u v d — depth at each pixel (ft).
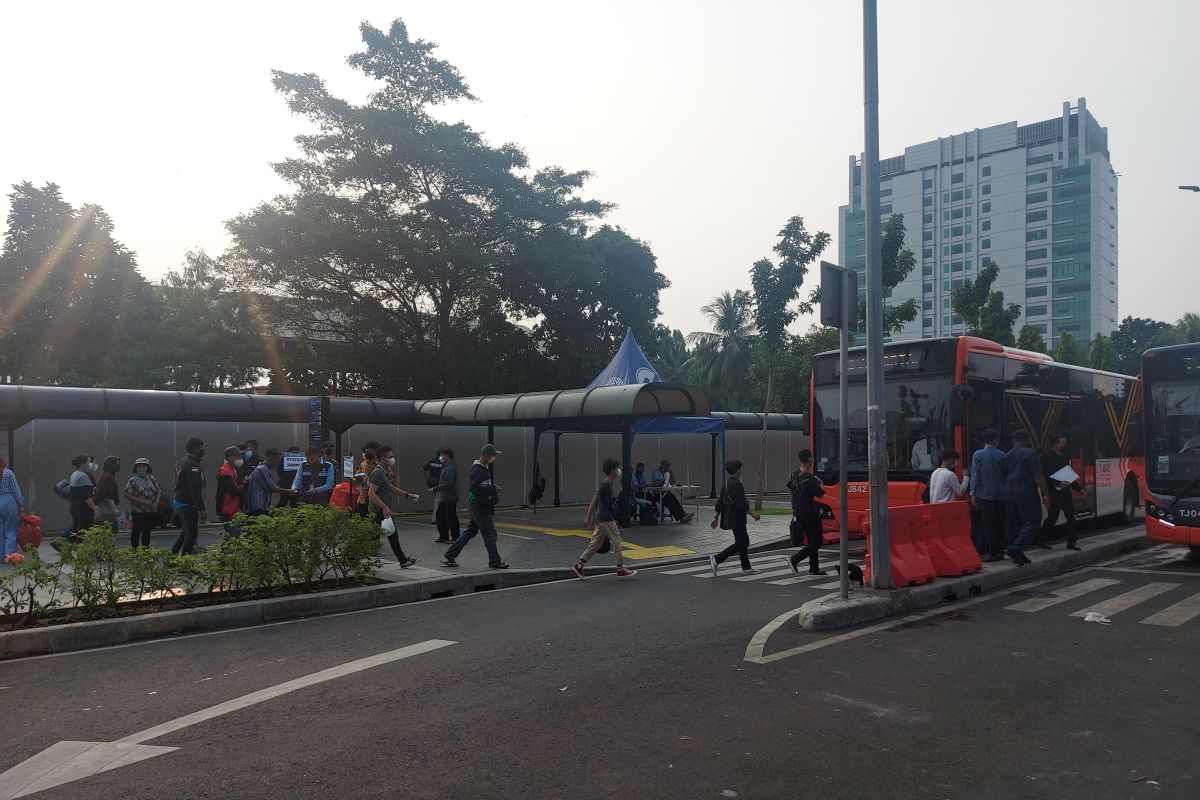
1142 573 35.47
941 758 14.14
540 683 18.99
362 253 99.30
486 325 116.67
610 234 128.16
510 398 64.90
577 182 123.54
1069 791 12.76
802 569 38.88
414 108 110.83
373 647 23.26
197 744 15.21
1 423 52.16
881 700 17.44
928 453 39.63
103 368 91.66
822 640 23.15
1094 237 353.72
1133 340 262.67
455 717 16.55
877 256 28.55
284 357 108.27
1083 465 49.29
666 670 20.02
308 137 104.01
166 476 59.57
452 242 101.91
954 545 32.78
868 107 28.73
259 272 104.58
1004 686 18.43
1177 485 36.91
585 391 58.85
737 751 14.51
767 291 71.36
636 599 30.76
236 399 61.77
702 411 57.21
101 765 14.20
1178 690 18.06
